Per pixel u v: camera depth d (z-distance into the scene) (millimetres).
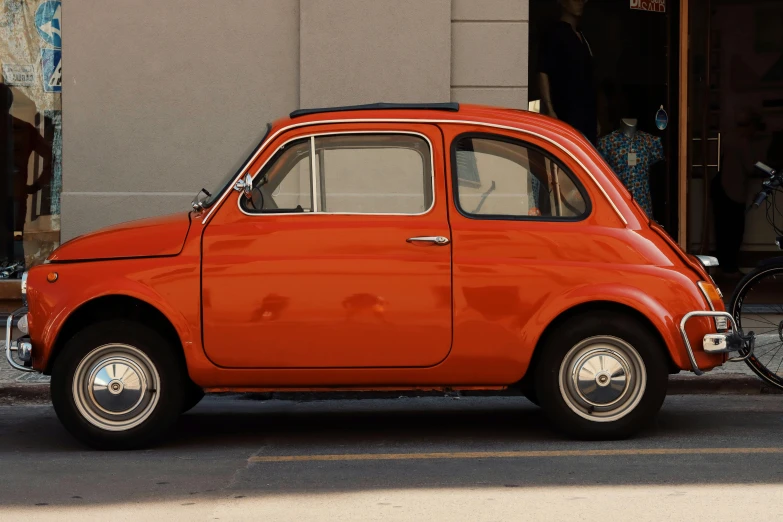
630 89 16078
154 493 7258
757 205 11469
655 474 7633
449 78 14555
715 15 17141
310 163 8594
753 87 17250
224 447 8734
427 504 6891
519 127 8688
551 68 15805
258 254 8430
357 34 14492
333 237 8453
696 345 8547
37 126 14898
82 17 14484
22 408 10570
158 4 14516
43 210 14953
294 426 9641
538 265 8453
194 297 8414
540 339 8633
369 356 8453
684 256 8672
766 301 10820
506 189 8617
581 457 8164
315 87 14492
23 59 14883
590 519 6535
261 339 8430
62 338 8734
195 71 14570
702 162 17219
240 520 6586
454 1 14602
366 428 9500
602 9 15969
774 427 9305
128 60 14523
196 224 8531
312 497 7102
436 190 8555
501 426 9508
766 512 6676
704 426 9352
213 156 14617
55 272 8523
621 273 8484
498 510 6734
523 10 14641
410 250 8445
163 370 8531
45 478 7707
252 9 14586
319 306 8406
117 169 14555
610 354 8602
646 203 16031
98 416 8547
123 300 8570
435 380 8531
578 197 8633
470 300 8438
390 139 8633
